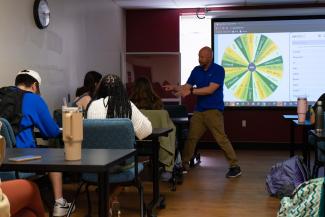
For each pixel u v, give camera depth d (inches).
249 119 286.8
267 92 285.4
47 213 117.6
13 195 58.8
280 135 283.1
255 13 282.0
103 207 69.1
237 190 161.3
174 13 290.2
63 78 191.6
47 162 65.2
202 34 293.4
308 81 281.4
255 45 286.4
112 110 107.3
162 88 289.1
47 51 175.0
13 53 147.8
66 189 161.0
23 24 154.7
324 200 63.0
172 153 152.0
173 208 136.3
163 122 145.3
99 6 240.8
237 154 261.0
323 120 135.2
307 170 155.3
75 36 205.8
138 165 111.1
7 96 109.4
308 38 280.4
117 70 278.7
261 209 134.7
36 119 110.7
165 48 291.6
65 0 193.2
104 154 73.2
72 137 66.5
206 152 270.2
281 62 283.7
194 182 176.2
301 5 279.9
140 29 293.4
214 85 185.0
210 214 129.4
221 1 267.3
